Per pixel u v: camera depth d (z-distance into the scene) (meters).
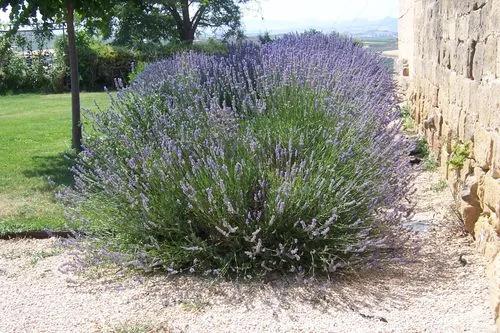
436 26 6.09
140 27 21.12
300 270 3.50
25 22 7.12
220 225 3.63
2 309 3.30
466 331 2.91
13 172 6.34
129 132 4.49
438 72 5.91
